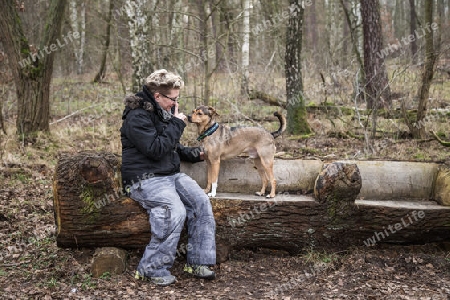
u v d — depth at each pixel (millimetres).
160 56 12242
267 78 12062
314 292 3525
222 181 4422
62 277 3754
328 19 19828
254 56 15602
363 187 4398
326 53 12570
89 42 18266
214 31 11938
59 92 12883
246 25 12516
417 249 4168
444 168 4297
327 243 4055
